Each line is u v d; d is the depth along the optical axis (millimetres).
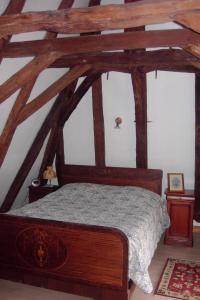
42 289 3430
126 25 2277
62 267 3184
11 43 3242
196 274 3770
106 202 4434
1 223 3396
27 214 3771
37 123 4738
